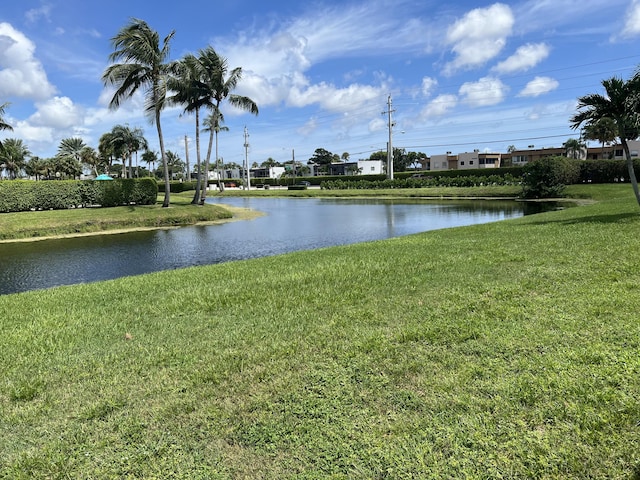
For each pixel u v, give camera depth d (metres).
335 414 2.56
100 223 19.19
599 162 35.00
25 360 3.59
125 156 62.41
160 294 5.80
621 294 4.36
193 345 3.80
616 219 10.94
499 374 2.88
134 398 2.89
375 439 2.30
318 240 14.36
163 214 21.84
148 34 22.92
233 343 3.79
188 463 2.21
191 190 60.44
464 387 2.75
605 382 2.64
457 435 2.27
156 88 23.44
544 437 2.19
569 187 32.88
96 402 2.85
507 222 13.66
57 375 3.29
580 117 11.41
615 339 3.26
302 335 3.89
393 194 43.25
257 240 14.67
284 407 2.67
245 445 2.34
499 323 3.82
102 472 2.17
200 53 25.78
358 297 5.04
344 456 2.18
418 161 98.88
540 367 2.92
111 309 5.13
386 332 3.82
